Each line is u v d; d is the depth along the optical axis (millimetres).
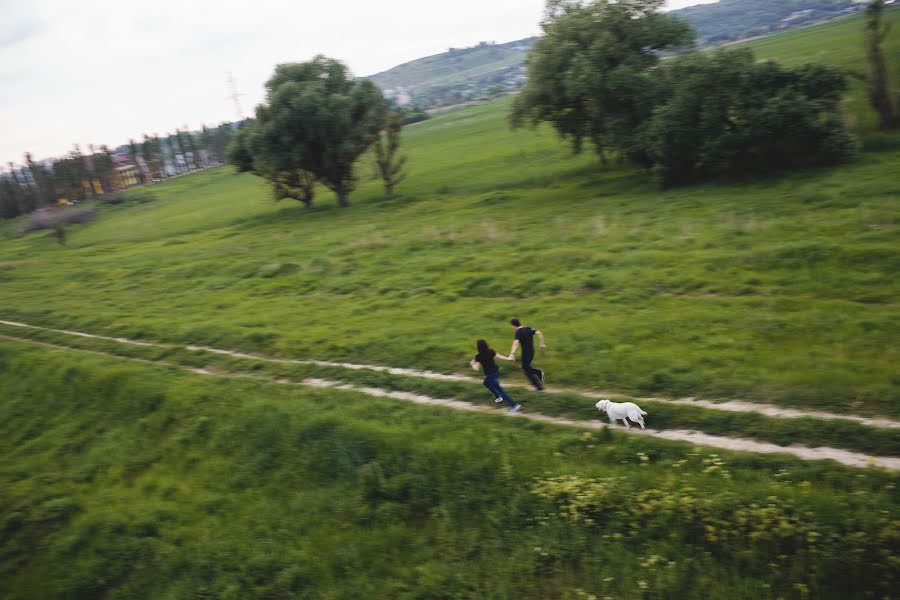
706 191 33312
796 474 10930
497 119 104000
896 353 14008
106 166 143625
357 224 45406
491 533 12062
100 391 21438
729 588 9781
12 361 26125
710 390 14219
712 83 33500
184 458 16938
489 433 14164
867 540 9383
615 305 20766
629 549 10852
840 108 39031
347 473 14539
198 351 23859
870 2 34625
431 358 19375
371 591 11750
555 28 42062
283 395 18453
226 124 194250
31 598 13312
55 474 17578
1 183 135250
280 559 12805
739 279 20531
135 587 13102
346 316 25375
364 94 53656
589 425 14062
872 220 22656
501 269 27531
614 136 38688
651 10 40375
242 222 59938
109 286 40094
